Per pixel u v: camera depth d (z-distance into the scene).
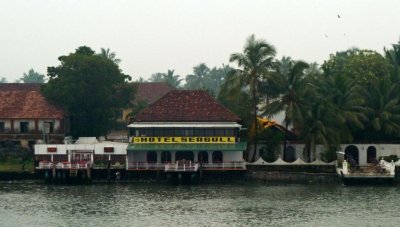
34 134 115.69
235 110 112.25
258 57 105.50
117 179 101.69
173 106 107.00
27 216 75.75
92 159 104.44
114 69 123.25
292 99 104.75
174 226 70.12
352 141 109.31
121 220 73.12
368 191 90.62
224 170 101.75
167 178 100.56
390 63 125.19
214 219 73.31
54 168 99.94
